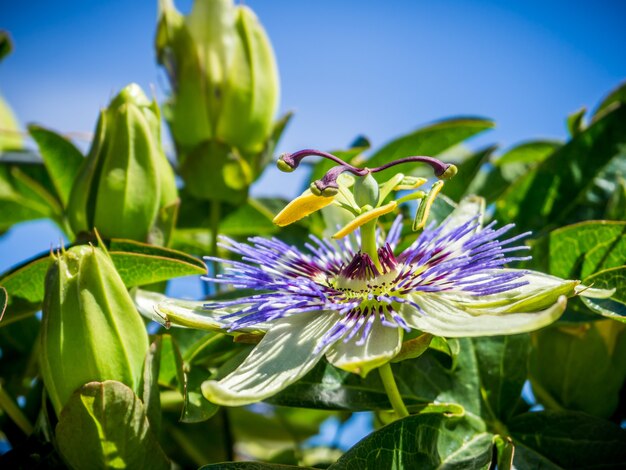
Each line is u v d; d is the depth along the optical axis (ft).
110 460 0.54
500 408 0.61
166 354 0.62
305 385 0.60
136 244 0.64
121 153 0.67
